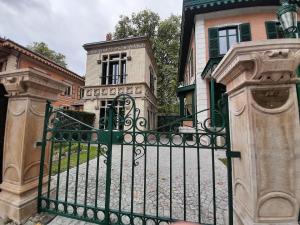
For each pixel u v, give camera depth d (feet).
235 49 5.19
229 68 5.92
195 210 9.03
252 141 5.33
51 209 8.46
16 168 8.16
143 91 41.39
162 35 74.74
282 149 5.28
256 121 5.40
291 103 5.38
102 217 8.24
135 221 8.00
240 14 31.48
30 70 7.68
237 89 6.13
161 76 74.49
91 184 12.64
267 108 5.43
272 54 4.89
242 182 5.91
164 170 16.07
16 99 8.59
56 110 8.96
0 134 9.02
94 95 44.16
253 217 5.17
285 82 5.35
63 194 10.81
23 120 8.27
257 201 5.17
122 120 7.93
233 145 6.63
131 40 42.88
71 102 63.41
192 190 11.53
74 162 19.19
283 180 5.21
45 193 8.98
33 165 8.64
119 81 43.55
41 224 7.55
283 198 5.17
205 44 32.35
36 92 8.59
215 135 6.79
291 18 9.65
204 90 31.60
